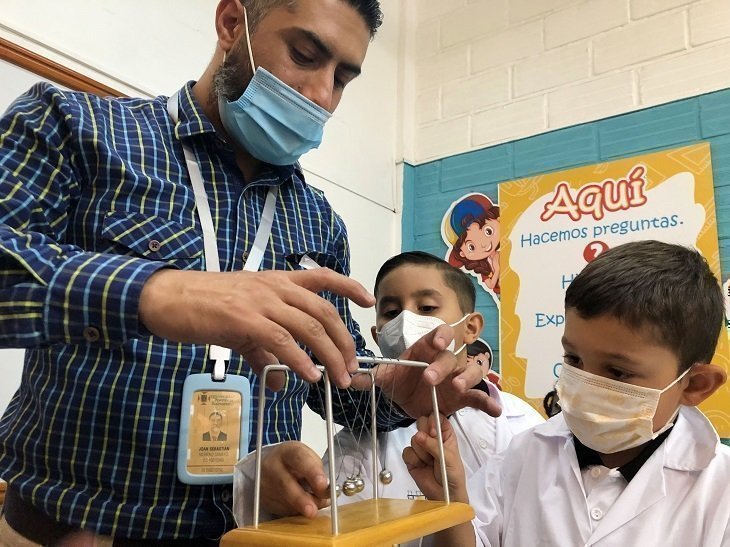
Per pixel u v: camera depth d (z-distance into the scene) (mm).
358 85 1872
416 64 2070
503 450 981
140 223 616
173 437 582
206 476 576
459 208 1844
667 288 679
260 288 461
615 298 673
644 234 1493
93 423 569
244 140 727
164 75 1319
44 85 628
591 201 1592
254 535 404
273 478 505
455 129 1922
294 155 757
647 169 1519
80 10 1174
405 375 655
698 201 1434
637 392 669
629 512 681
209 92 746
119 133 650
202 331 447
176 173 668
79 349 587
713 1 1509
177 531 564
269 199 752
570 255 1600
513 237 1707
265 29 715
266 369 478
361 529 408
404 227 1918
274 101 711
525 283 1658
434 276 1120
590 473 739
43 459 572
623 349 670
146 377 583
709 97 1469
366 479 896
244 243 688
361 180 1821
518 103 1799
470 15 1974
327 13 709
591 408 692
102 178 613
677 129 1500
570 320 721
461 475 628
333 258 792
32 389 607
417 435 633
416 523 448
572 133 1668
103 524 548
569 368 719
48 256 481
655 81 1558
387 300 1134
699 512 655
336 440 966
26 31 1072
